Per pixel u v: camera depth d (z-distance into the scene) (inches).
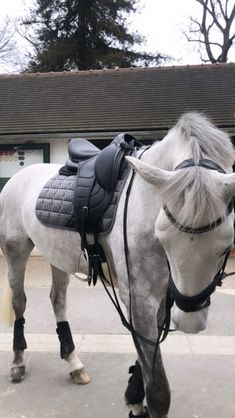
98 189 95.9
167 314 86.9
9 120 412.5
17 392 125.5
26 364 144.0
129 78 483.2
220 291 235.0
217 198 64.4
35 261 331.6
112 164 94.2
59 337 135.2
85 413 113.8
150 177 69.0
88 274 100.7
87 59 869.8
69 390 126.1
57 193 110.7
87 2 882.8
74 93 463.5
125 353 151.5
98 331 173.8
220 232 66.2
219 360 143.9
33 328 178.9
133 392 96.9
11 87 489.4
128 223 88.0
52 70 877.8
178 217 66.2
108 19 892.6
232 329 174.2
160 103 422.3
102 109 420.8
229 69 483.2
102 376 134.5
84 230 96.6
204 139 74.9
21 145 389.1
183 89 449.4
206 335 166.7
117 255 91.6
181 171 67.7
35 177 131.9
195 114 82.2
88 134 374.0
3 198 141.1
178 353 149.5
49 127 389.1
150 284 87.1
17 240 134.7
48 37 912.9
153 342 84.7
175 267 70.6
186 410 114.1
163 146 84.7
